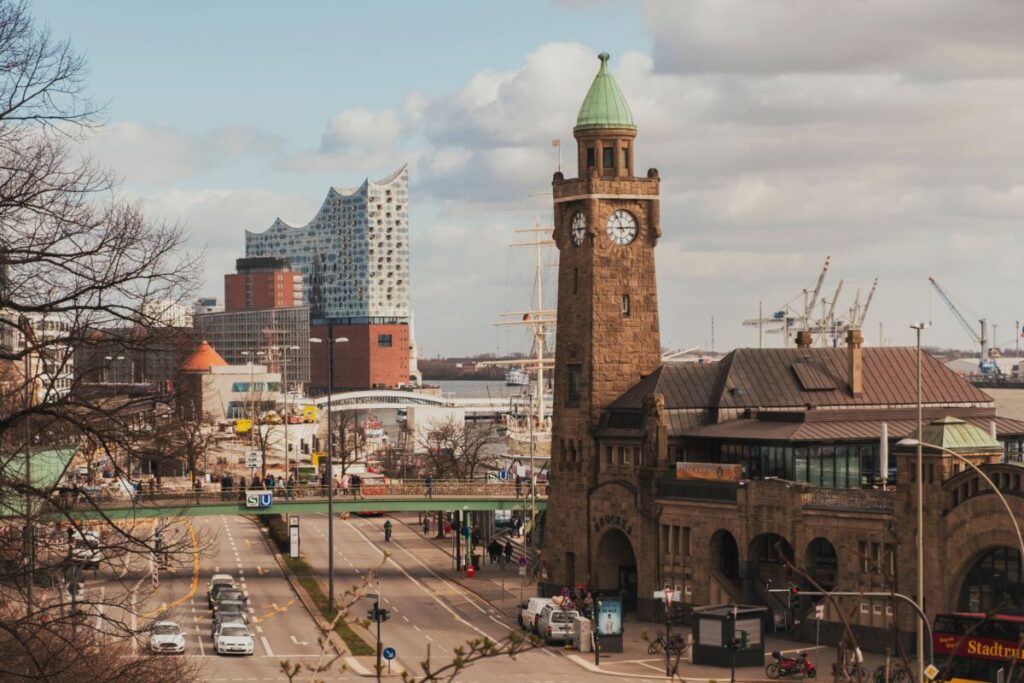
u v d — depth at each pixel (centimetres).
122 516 14062
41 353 5178
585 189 15775
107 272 5181
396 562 18375
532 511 17300
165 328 5262
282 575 16962
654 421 14762
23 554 5209
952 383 15450
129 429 5284
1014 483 11462
